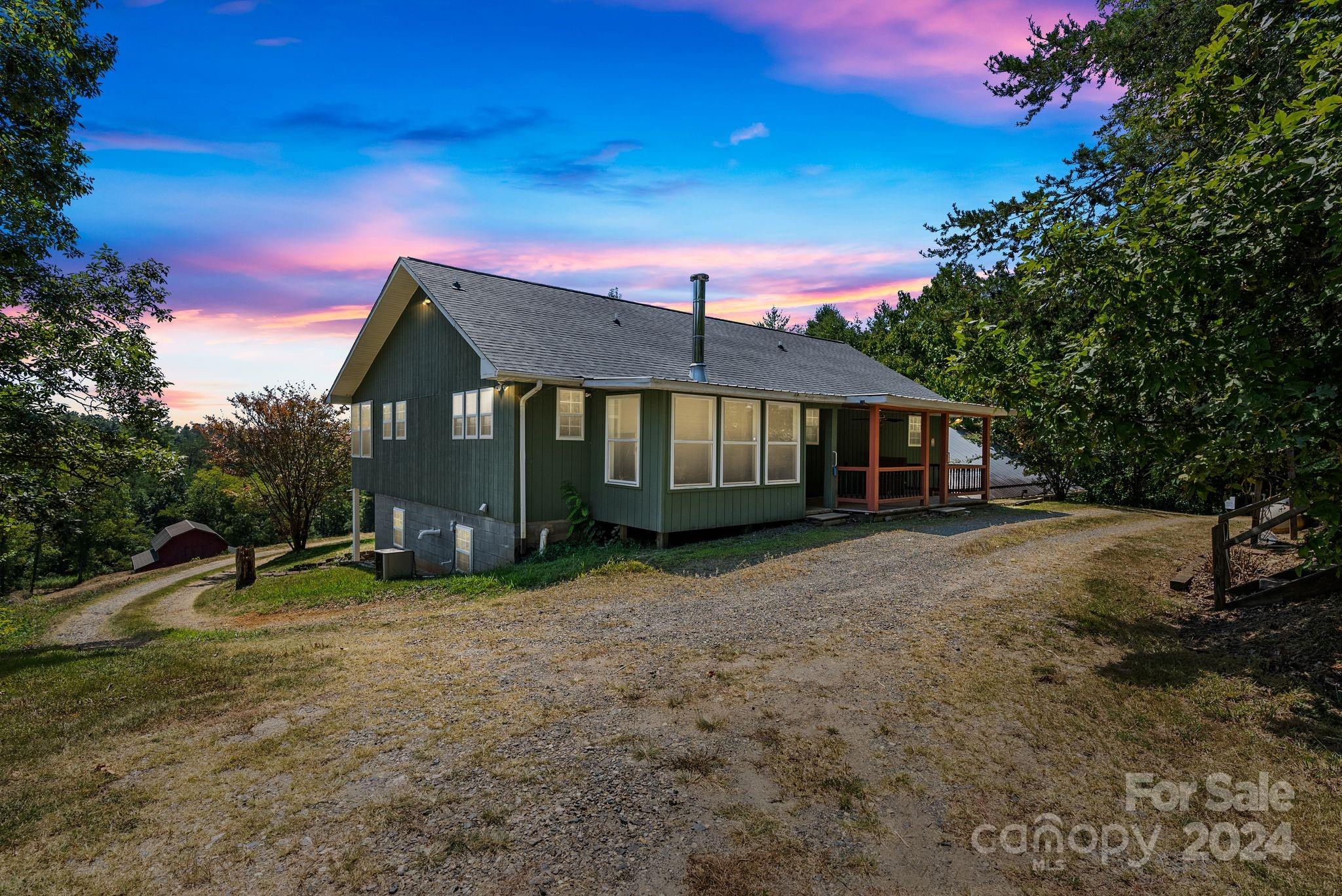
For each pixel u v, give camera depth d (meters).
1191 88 5.36
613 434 12.17
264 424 23.08
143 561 38.06
